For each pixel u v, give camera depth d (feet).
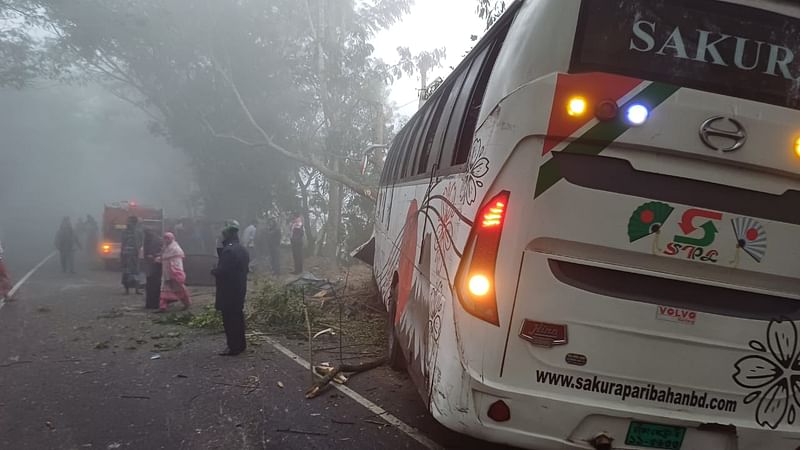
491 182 9.57
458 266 10.05
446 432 14.88
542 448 9.37
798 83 9.60
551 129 9.24
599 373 9.39
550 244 9.41
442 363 10.21
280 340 25.43
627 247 9.36
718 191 9.40
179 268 33.65
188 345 24.39
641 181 9.33
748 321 9.60
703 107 9.27
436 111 18.06
